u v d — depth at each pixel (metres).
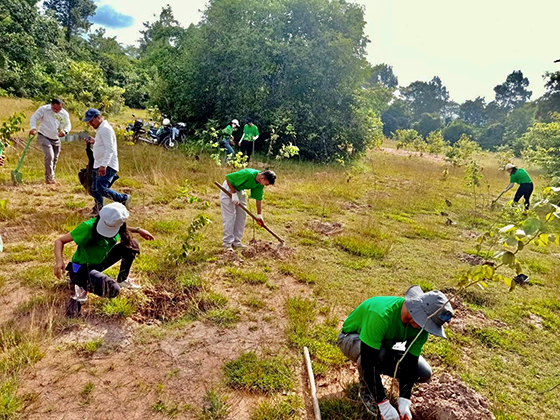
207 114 16.50
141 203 7.50
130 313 3.95
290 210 8.27
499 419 3.08
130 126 13.67
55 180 8.10
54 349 3.38
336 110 15.75
